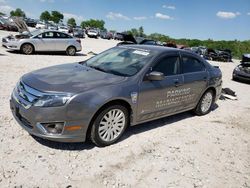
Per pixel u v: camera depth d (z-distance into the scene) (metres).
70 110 3.48
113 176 3.34
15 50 14.66
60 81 3.81
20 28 20.11
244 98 9.18
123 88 3.97
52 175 3.21
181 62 5.18
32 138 3.98
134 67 4.46
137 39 26.38
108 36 53.00
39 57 13.12
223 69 19.78
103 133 3.93
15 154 3.53
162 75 4.26
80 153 3.75
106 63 4.80
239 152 4.50
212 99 6.32
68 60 13.34
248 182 3.61
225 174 3.74
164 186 3.28
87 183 3.15
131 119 4.30
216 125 5.68
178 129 5.13
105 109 3.80
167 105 4.91
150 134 4.70
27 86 3.72
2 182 2.97
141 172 3.50
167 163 3.81
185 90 5.22
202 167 3.84
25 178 3.09
